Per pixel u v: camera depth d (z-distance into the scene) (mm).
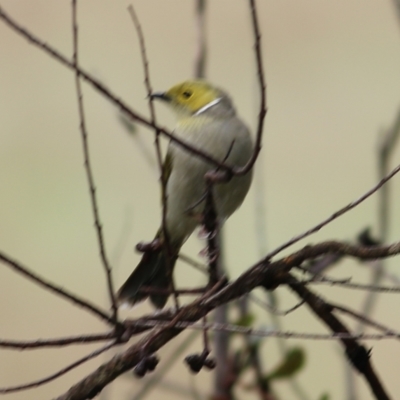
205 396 7105
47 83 11867
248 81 11523
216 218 6117
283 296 9023
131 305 7676
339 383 8555
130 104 11289
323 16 11945
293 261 5781
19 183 11352
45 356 9688
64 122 11641
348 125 11211
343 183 10812
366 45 11727
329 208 10602
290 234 10430
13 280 10445
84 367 9664
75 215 10961
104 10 12086
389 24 11758
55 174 11367
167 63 11680
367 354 5969
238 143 8047
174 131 8367
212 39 11781
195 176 8031
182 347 7031
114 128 11398
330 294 9164
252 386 6922
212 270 6016
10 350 9719
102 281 10477
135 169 11109
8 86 11867
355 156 10977
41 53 11984
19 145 11562
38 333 10023
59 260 10695
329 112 11320
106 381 5590
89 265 10578
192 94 8422
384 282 9086
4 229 10875
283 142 11148
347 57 11641
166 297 7719
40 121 11695
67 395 5621
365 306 7070
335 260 6766
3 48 11953
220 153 7984
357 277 9156
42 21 12094
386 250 5656
